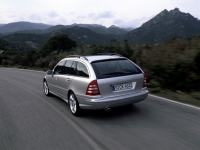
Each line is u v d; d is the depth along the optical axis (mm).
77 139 4398
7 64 33125
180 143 4020
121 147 3949
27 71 20719
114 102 5301
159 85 9289
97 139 4359
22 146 4184
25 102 7934
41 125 5367
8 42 100188
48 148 4051
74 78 5922
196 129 4676
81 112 5863
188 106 6422
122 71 5605
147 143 4070
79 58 6230
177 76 8727
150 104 6762
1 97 9055
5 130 5125
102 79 5266
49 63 21125
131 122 5273
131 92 5574
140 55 11820
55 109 6801
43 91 9992
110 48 14156
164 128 4797
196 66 9016
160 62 9867
